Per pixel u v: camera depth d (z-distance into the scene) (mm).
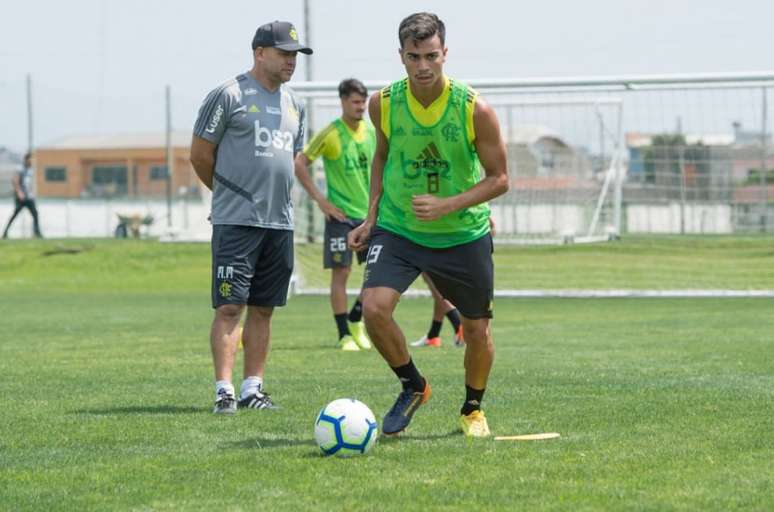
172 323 19625
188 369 12617
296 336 16906
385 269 7949
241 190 9523
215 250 9555
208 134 9500
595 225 28078
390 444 7750
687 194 27312
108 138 66000
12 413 9297
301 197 26703
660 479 6602
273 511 5984
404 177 7902
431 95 7707
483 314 8078
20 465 7184
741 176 26859
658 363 12633
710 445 7617
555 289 26031
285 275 9844
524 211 28484
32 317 21203
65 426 8625
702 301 23688
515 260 29047
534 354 13773
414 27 7480
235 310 9492
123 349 14977
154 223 52781
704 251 27109
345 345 14914
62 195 64438
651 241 27828
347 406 7438
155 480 6727
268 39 9594
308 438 8062
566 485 6469
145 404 9844
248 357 9781
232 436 8156
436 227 7879
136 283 32594
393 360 8023
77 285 32375
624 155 27609
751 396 9867
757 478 6605
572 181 28094
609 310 21766
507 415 8961
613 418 8766
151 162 64562
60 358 13852
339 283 15016
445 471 6863
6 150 64125
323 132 14781
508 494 6262
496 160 7809
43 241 38906
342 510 5977
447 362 13047
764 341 15094
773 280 26141
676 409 9172
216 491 6438
